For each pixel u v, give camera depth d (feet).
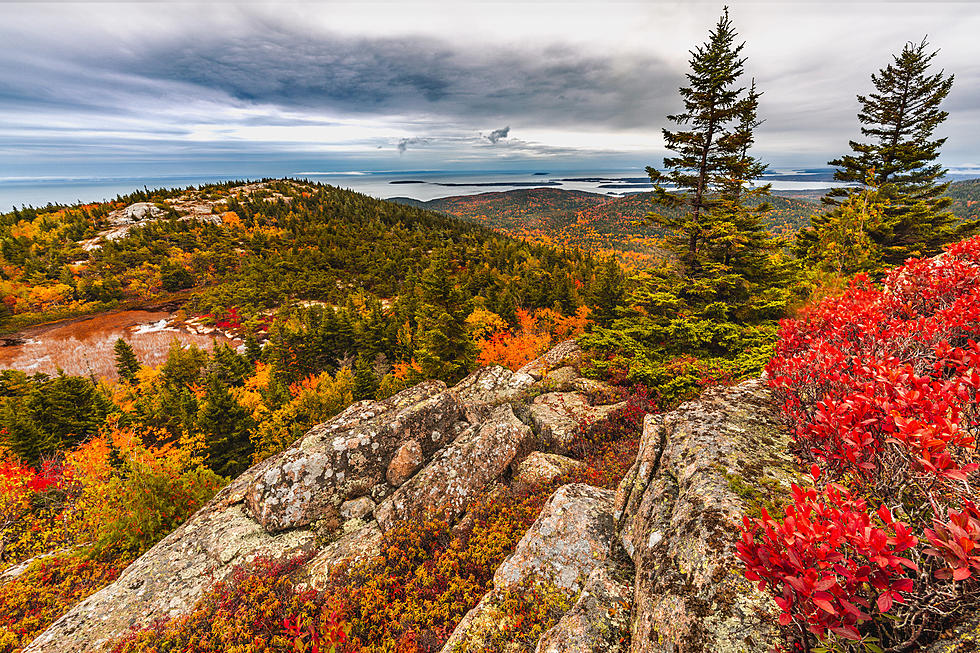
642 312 48.85
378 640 25.86
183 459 71.05
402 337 159.74
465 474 38.32
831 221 61.46
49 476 73.15
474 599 26.35
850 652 8.61
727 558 12.78
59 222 528.22
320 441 43.06
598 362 52.01
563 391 57.31
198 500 47.62
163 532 44.96
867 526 7.45
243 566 33.35
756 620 10.99
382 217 630.74
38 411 96.27
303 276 335.67
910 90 75.66
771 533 8.35
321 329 161.38
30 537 57.77
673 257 48.62
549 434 44.47
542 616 21.09
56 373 209.97
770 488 14.61
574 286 204.85
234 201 612.70
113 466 72.33
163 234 471.21
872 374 12.19
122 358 185.26
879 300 18.81
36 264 358.64
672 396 38.29
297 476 39.88
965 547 6.50
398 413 46.78
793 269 45.14
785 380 16.58
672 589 13.35
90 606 30.71
